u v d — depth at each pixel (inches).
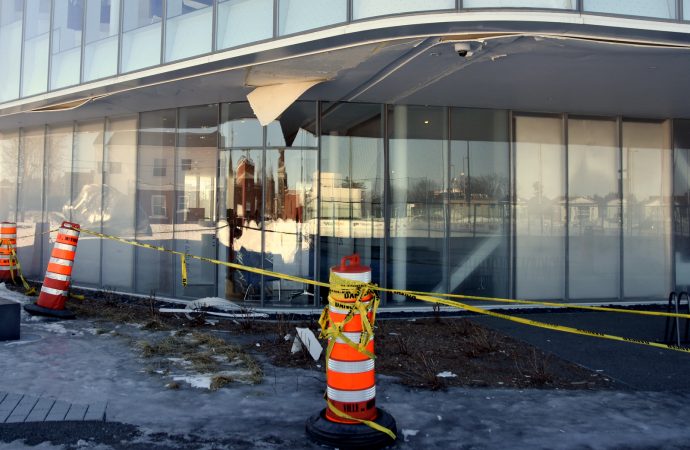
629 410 217.0
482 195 472.7
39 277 586.2
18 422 190.9
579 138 494.0
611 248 497.7
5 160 632.4
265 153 442.6
